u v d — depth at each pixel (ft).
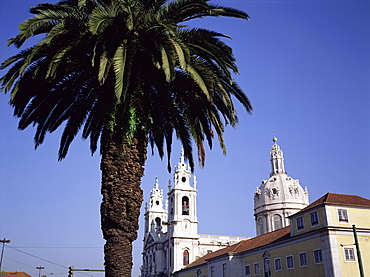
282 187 360.28
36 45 52.08
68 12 57.62
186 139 69.51
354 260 137.18
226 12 60.75
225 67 58.80
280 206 351.46
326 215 141.59
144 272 359.05
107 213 56.34
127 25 52.75
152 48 56.65
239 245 214.48
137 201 58.54
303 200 360.28
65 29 54.54
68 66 59.06
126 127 59.11
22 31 52.54
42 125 65.67
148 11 58.54
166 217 387.14
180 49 51.75
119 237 55.57
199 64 55.88
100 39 55.36
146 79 62.59
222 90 60.85
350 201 149.89
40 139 66.90
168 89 64.44
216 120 64.90
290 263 157.38
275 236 181.98
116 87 50.47
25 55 57.67
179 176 324.39
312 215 149.38
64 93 62.95
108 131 59.77
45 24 56.39
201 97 62.85
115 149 58.65
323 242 139.95
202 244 326.03
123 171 57.88
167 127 69.82
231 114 66.44
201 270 237.45
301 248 151.64
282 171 379.76
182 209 318.45
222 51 61.77
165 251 325.62
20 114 63.57
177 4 58.85
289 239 158.71
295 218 159.12
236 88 67.10
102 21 51.19
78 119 65.82
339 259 135.33
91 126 69.31
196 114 66.28
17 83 58.49
